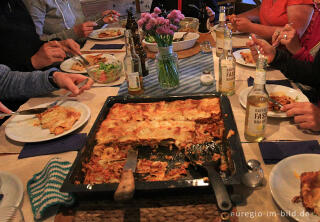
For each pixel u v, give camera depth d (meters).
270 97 1.33
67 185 0.84
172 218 0.80
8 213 0.78
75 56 2.09
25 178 0.99
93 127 1.16
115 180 0.97
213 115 1.24
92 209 0.85
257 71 0.90
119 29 2.70
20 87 1.56
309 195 0.77
